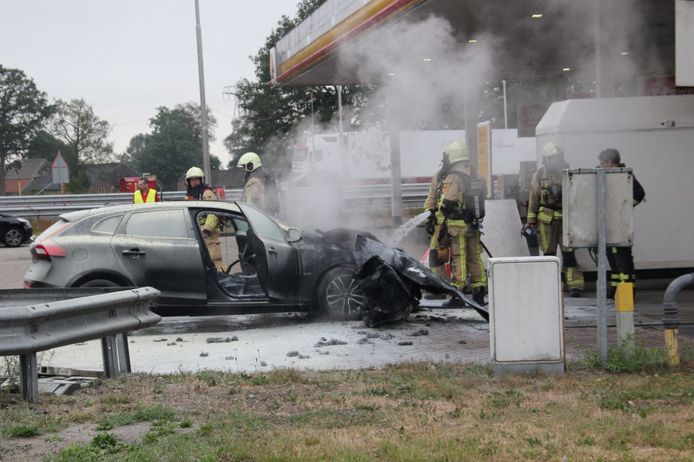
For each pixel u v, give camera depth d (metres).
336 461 4.79
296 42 21.05
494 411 6.07
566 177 7.50
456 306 11.68
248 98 48.25
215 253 13.95
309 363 8.38
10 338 6.31
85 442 5.48
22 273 20.14
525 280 7.34
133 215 10.80
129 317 7.65
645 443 5.18
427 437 5.33
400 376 7.38
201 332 10.67
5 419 6.00
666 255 13.04
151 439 5.41
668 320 7.48
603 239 7.48
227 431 5.62
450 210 11.41
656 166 12.97
